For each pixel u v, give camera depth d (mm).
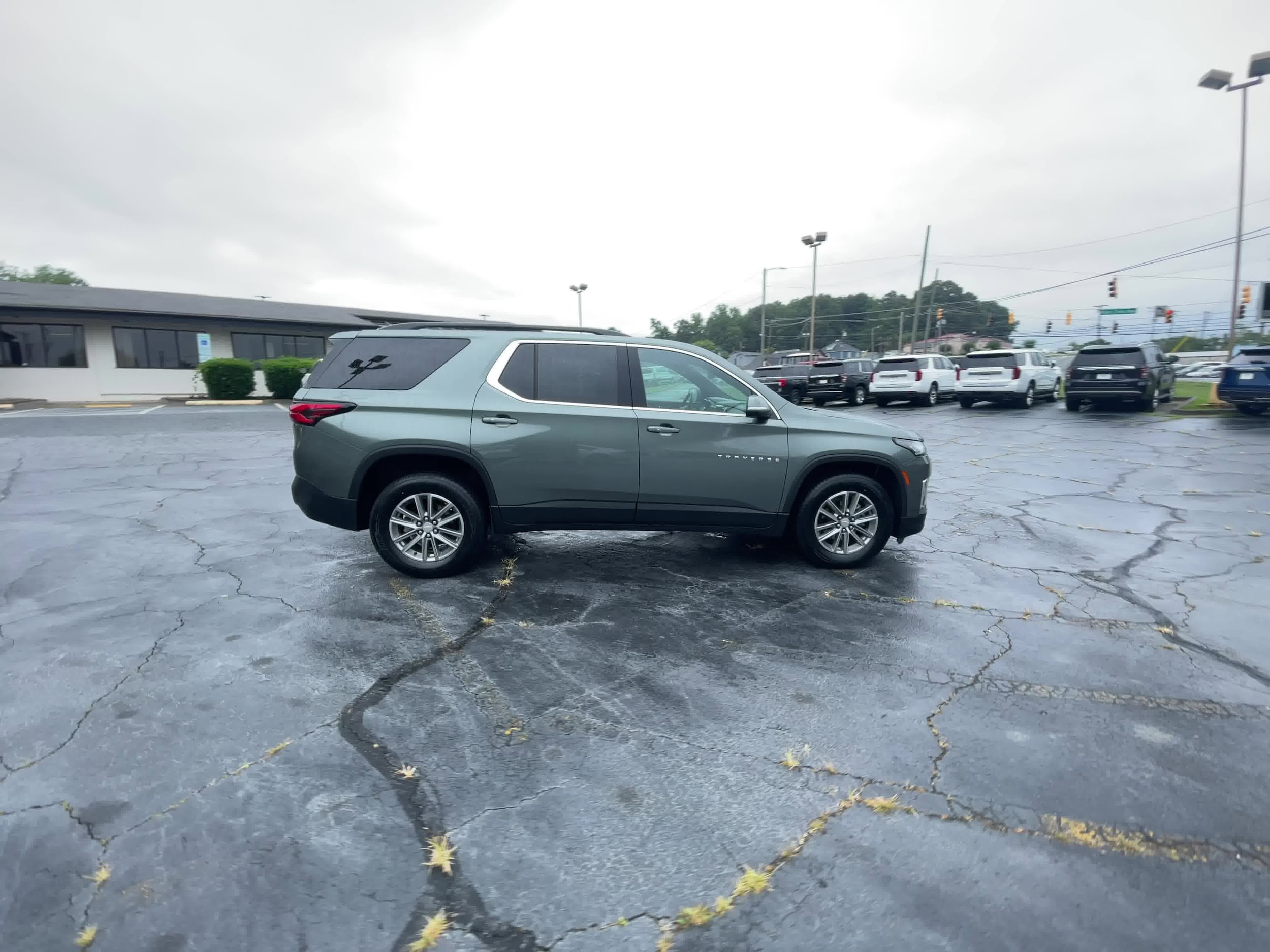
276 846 2367
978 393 21188
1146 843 2463
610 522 5125
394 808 2578
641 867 2320
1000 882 2279
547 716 3240
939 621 4426
